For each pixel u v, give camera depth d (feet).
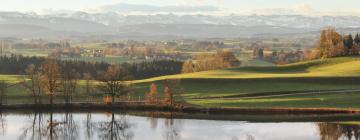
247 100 622.54
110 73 631.15
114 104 607.37
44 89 636.48
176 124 505.25
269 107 568.82
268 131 466.70
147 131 476.54
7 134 472.03
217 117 542.16
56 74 622.54
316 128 476.13
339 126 483.51
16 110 604.08
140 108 597.93
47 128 498.28
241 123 505.25
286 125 492.13
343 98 619.67
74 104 611.47
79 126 505.66
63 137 460.96
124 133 469.57
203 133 463.83
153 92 613.93
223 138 442.91
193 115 557.33
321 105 579.89
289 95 653.71
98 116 562.66
